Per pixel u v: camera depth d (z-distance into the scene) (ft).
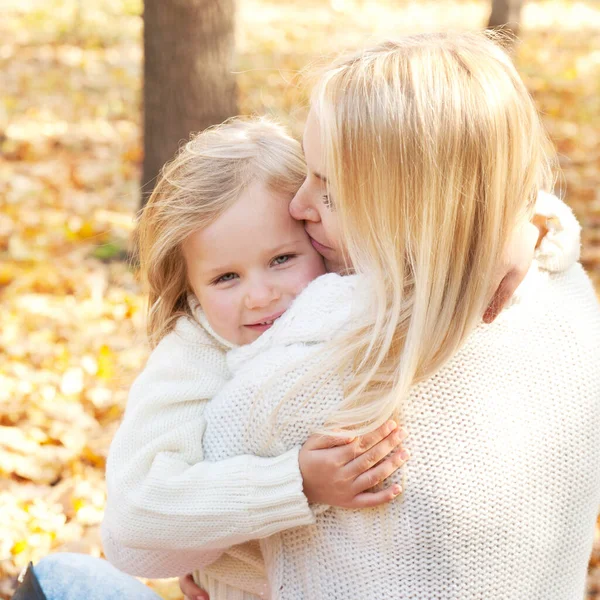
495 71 5.42
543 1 68.80
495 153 5.25
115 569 7.03
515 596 5.57
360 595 5.51
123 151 28.09
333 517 5.56
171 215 6.37
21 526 11.63
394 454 5.34
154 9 17.54
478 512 5.38
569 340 5.79
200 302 6.56
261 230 6.27
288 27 51.34
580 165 28.09
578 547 5.90
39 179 24.97
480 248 5.31
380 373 5.34
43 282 18.70
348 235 5.39
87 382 15.06
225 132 6.68
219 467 5.65
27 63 39.60
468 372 5.47
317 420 5.45
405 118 5.13
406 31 6.08
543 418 5.58
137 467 5.79
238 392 5.73
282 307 6.37
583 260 20.81
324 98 5.41
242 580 6.46
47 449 13.20
